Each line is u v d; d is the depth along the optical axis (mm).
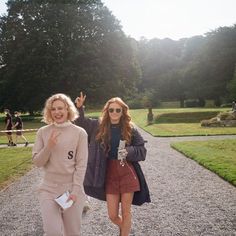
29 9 51531
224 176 9742
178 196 7910
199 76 82062
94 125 5188
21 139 24109
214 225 5898
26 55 49344
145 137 22953
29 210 7020
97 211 6867
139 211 6785
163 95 86500
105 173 4957
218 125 31703
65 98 4398
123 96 53406
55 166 4277
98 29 52281
